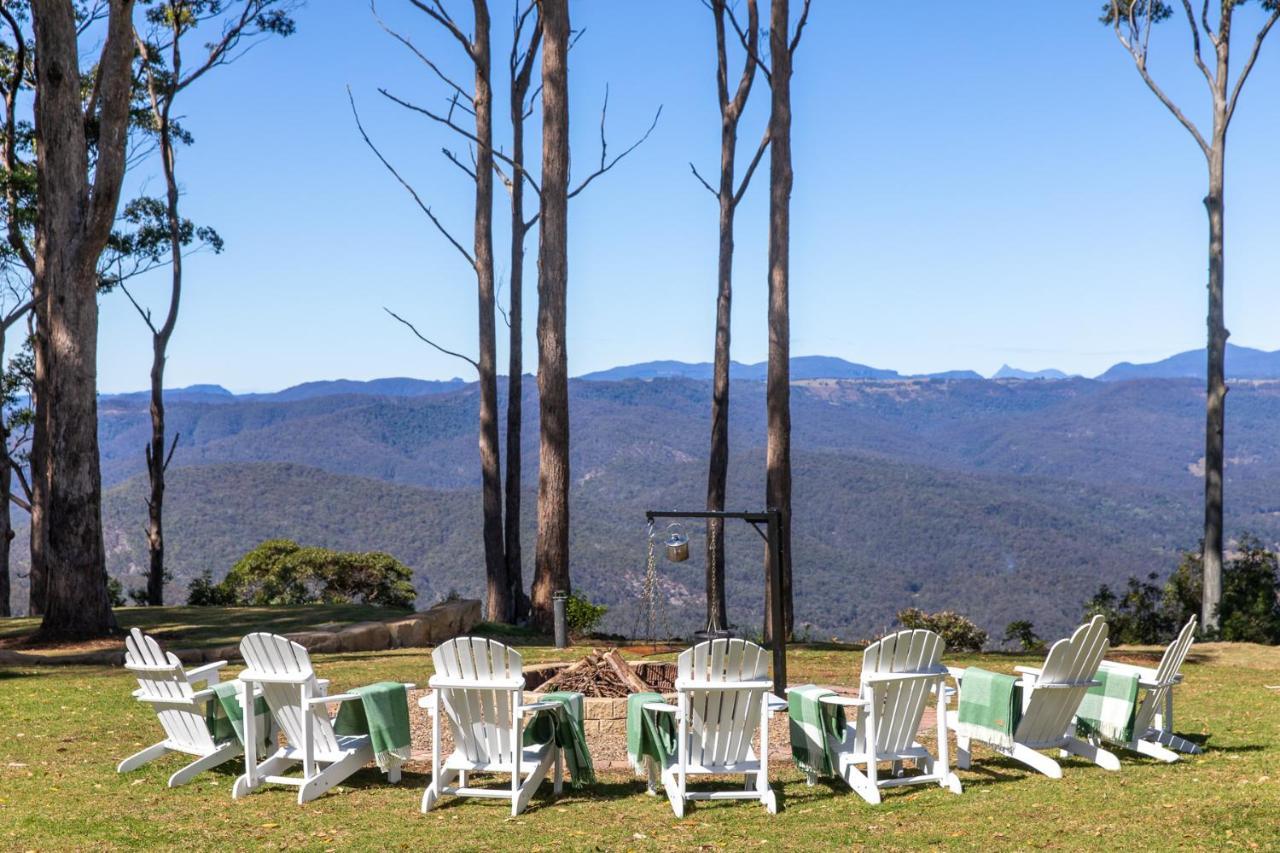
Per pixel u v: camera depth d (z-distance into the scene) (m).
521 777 6.97
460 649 6.61
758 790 6.68
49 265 15.52
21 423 32.81
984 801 6.48
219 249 31.23
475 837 5.89
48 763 7.88
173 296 28.48
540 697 6.98
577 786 7.16
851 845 5.59
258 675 6.95
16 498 28.47
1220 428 22.59
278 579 29.00
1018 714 7.43
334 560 29.09
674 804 6.50
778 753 8.10
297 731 7.12
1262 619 21.61
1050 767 7.09
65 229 15.39
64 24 15.34
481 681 6.62
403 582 29.88
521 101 25.12
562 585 19.31
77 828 6.11
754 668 6.60
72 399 15.45
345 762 7.07
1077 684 7.23
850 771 6.86
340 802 6.74
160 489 27.92
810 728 6.93
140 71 29.66
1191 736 8.75
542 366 19.58
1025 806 6.30
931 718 9.22
